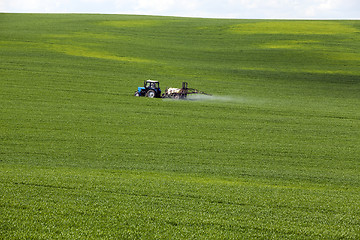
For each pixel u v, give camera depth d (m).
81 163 40.22
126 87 82.25
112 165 40.06
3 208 27.16
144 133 52.53
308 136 55.00
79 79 85.25
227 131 55.66
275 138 53.34
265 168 41.56
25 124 53.28
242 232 25.59
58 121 55.69
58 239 23.56
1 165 38.09
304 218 28.08
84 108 63.62
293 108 72.81
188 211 28.30
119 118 59.19
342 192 34.88
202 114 64.62
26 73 86.06
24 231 24.23
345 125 61.66
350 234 25.67
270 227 26.28
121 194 31.11
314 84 98.00
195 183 34.84
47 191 30.72
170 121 59.25
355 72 110.94
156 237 24.44
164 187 33.09
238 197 31.56
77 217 26.48
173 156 44.00
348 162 44.62
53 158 41.38
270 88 92.56
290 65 118.06
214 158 44.00
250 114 66.56
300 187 36.31
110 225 25.67
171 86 87.19
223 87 91.00
